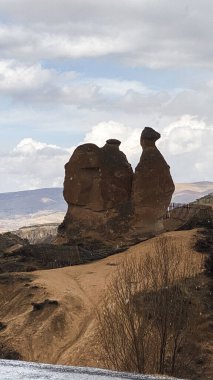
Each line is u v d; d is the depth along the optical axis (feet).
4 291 179.32
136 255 186.70
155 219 226.79
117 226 228.02
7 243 226.38
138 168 229.25
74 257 209.67
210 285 154.71
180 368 120.26
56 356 144.66
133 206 228.43
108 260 199.72
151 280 133.39
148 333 117.39
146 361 115.03
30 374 68.54
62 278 184.75
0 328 158.92
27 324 157.07
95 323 148.97
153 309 120.88
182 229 224.94
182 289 136.77
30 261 210.18
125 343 114.11
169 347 122.01
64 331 153.48
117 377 69.00
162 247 157.28
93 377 68.28
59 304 160.97
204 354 131.23
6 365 73.77
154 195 227.20
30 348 148.87
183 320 125.49
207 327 138.51
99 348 135.85
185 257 167.32
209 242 190.49
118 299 129.80
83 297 167.02
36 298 169.58
